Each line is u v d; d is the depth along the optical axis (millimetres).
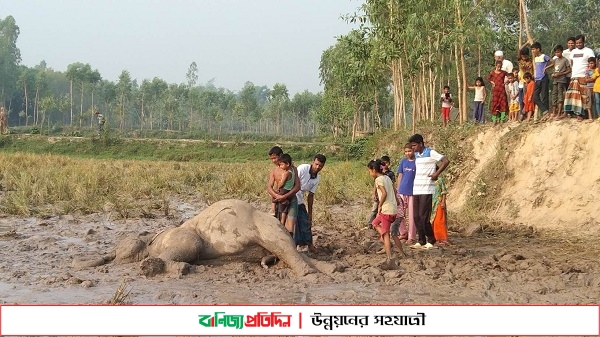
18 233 12359
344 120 59406
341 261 9328
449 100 20547
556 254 9859
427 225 10641
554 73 14586
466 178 16594
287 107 99375
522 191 14109
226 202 9031
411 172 10852
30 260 9570
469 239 11680
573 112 14531
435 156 10562
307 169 10281
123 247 9172
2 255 9992
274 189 9859
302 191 10242
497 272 8297
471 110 36969
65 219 14445
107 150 55344
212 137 80000
